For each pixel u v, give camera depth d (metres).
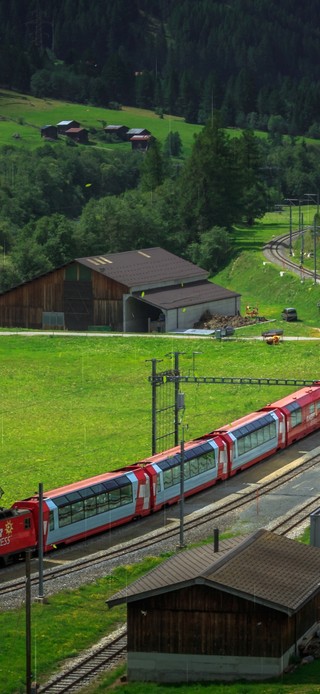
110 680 108.56
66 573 141.38
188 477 178.50
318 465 197.88
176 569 111.94
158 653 107.19
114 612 128.62
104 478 164.62
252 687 101.62
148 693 103.06
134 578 139.25
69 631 121.31
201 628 106.19
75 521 155.50
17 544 146.88
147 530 162.50
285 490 181.38
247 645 105.19
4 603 129.88
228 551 115.25
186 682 106.06
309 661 107.38
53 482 185.38
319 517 134.12
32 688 103.44
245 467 195.88
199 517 167.50
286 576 109.94
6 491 179.38
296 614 107.94
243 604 105.00
